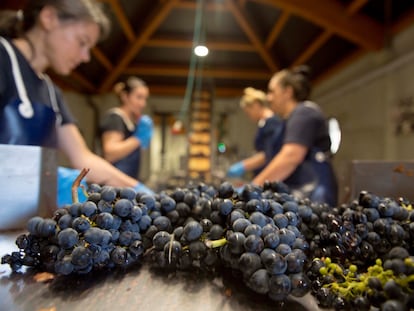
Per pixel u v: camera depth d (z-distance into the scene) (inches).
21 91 36.5
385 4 136.8
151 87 269.0
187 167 137.0
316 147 57.8
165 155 307.3
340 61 191.5
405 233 15.5
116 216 16.9
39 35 39.5
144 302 14.1
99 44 177.3
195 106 156.0
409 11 134.2
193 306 13.9
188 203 19.3
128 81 87.7
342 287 13.9
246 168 89.4
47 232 15.9
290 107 66.9
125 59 202.4
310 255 17.3
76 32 40.3
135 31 180.1
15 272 16.9
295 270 13.1
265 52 194.2
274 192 20.9
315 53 191.6
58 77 202.7
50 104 40.4
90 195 17.6
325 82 238.8
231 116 307.7
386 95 156.9
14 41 38.2
